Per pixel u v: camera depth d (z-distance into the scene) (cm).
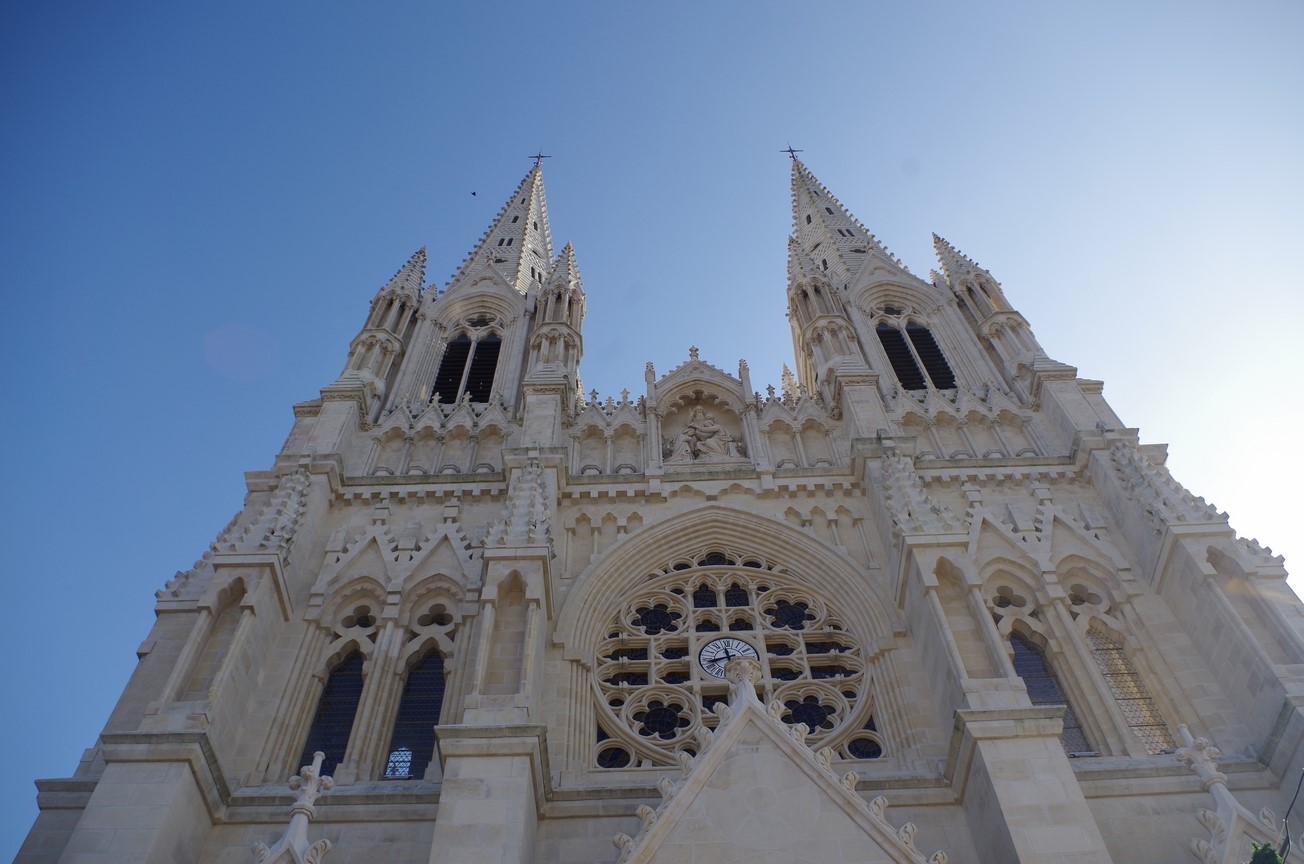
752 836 2244
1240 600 2986
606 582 3466
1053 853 2197
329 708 3114
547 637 3155
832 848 2222
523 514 3225
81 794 2662
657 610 3478
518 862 2206
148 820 2361
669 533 3662
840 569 3466
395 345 4788
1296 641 2758
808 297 5097
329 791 2653
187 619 3103
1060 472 3791
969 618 2892
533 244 6638
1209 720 2884
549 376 4344
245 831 2591
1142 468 3506
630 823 2598
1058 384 4216
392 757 2962
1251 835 2325
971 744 2480
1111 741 2884
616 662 3231
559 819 2602
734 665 2602
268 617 3109
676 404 4469
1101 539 3488
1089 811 2291
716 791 2323
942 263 5462
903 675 3027
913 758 2811
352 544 3553
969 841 2506
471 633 3198
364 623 3384
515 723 2488
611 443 4144
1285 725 2625
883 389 4509
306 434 4100
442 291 5528
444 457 4125
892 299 5344
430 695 3142
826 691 3120
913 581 3089
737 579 3556
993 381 4494
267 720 2930
